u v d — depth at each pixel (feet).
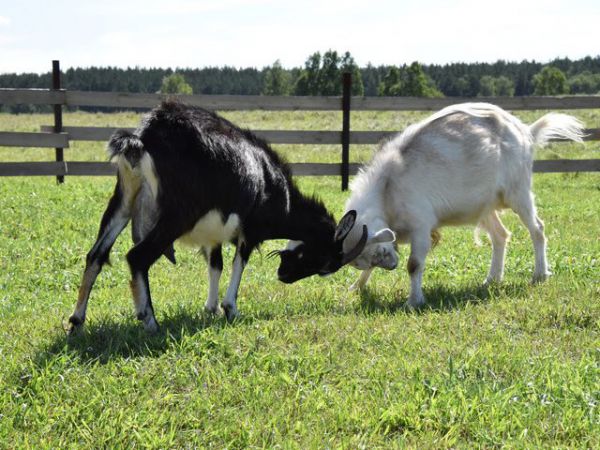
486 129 23.38
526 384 14.32
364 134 44.70
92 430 12.71
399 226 22.63
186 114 18.08
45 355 15.72
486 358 15.76
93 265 17.60
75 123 97.45
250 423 12.95
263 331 17.61
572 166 46.37
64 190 39.42
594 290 21.76
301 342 17.02
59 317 19.75
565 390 13.93
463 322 18.80
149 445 12.10
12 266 25.62
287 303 21.61
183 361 15.48
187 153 17.40
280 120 101.35
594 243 30.53
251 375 14.96
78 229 31.27
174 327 18.33
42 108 274.98
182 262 27.78
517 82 492.95
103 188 40.63
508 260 28.02
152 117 17.60
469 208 23.30
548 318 18.92
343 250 22.18
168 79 365.61
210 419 13.23
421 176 22.36
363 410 13.38
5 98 41.91
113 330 17.78
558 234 32.81
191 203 17.54
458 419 13.01
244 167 18.71
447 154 22.53
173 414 13.21
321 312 20.67
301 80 317.22
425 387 14.29
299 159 58.44
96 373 14.89
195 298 22.39
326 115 108.47
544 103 47.19
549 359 15.72
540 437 12.54
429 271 26.66
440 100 46.21
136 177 17.13
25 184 41.37
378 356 16.20
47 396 13.73
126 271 26.32
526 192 24.49
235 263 20.21
